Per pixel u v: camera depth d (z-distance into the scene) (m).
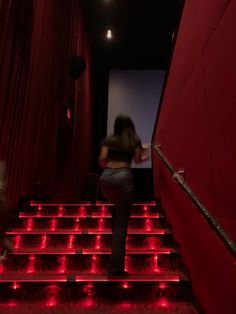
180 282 2.38
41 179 4.89
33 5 4.20
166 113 3.76
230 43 1.70
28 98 4.09
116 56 10.19
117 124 2.79
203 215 1.78
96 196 7.36
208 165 2.04
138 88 9.98
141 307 2.26
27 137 4.09
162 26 8.94
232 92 1.65
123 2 8.12
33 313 2.15
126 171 2.61
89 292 2.35
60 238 3.11
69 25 6.19
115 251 2.42
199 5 2.38
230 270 1.65
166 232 3.17
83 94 8.03
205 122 2.13
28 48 4.01
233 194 1.62
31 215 3.69
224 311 1.72
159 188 4.21
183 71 2.88
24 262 2.72
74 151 6.90
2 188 2.55
